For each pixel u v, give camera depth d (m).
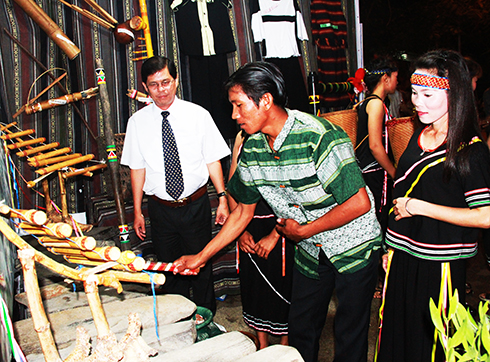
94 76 3.25
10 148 2.71
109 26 3.07
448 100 1.57
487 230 1.78
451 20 11.00
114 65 3.30
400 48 11.05
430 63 1.59
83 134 3.27
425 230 1.68
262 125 1.59
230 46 3.67
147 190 2.72
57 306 1.53
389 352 1.87
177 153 2.62
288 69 4.18
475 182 1.56
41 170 2.75
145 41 3.31
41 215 0.95
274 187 1.77
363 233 1.76
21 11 2.97
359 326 1.85
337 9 4.57
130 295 1.62
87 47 3.21
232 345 1.25
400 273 1.80
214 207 3.36
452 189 1.62
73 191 3.28
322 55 4.49
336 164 1.58
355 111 3.10
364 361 1.90
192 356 1.21
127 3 3.31
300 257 1.97
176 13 3.46
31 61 3.04
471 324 0.73
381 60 2.92
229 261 3.38
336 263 1.79
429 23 11.03
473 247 1.66
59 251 1.16
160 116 2.64
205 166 2.76
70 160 2.91
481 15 10.79
